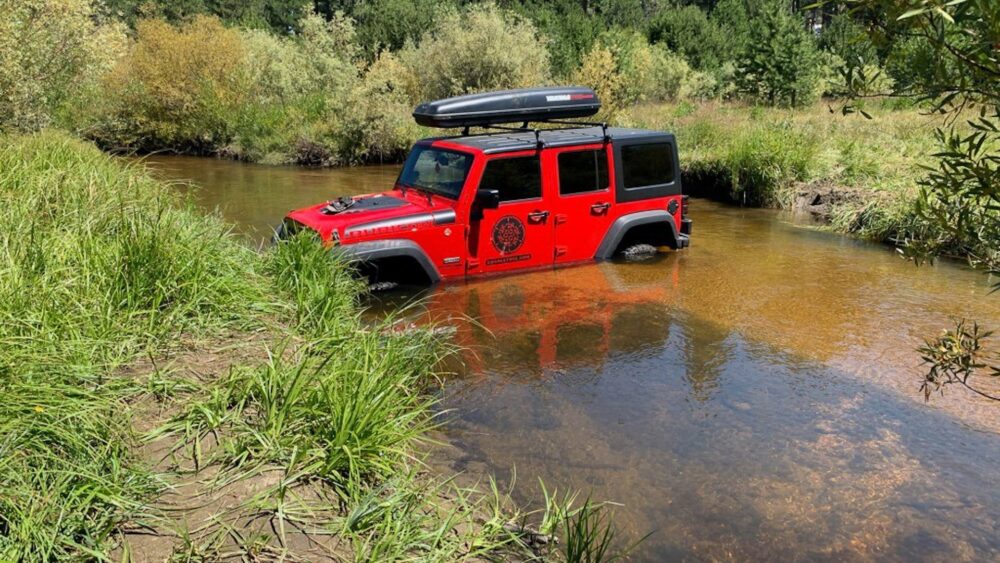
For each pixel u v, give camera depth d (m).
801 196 12.15
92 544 2.74
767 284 7.46
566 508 3.29
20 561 2.57
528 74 21.89
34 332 3.98
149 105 20.23
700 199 13.31
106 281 4.80
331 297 5.45
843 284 7.50
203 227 6.36
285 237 6.89
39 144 8.16
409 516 3.29
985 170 2.20
